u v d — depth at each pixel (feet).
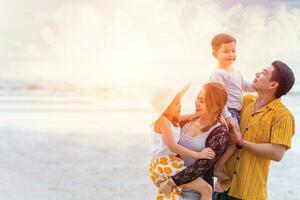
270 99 10.22
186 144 9.66
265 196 10.41
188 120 9.95
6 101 34.78
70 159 25.63
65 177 23.31
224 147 9.51
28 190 21.53
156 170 9.77
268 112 10.12
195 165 9.42
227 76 10.80
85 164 24.67
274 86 10.00
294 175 23.07
